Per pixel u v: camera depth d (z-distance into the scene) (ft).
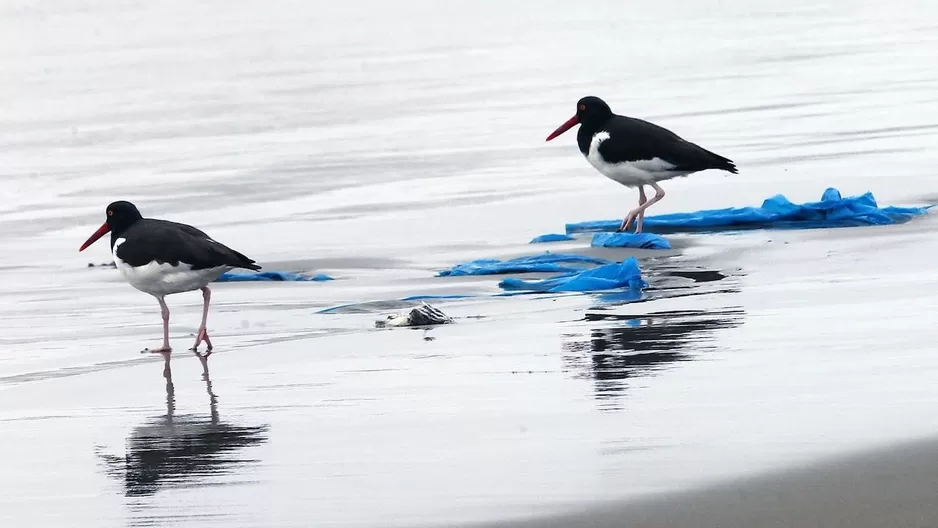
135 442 33.65
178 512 27.96
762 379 35.83
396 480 29.19
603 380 36.88
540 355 40.50
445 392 36.78
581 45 196.75
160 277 45.19
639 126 63.82
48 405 38.29
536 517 26.23
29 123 142.20
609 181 82.53
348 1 368.68
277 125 127.44
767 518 25.35
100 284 60.59
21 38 284.00
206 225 76.23
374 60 193.06
